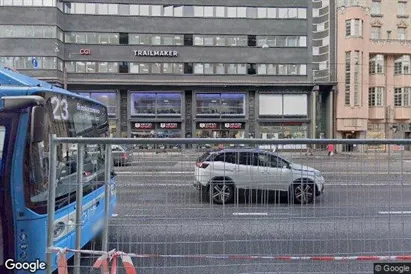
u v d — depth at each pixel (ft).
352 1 136.36
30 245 11.55
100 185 13.78
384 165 11.55
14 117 11.85
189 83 131.54
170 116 132.26
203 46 132.98
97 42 129.39
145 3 131.23
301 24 135.23
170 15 132.16
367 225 11.77
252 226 11.53
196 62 132.77
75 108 15.98
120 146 11.84
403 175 11.53
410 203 11.59
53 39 122.31
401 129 141.49
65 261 10.44
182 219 11.64
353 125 134.31
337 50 137.59
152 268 12.37
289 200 11.53
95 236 12.94
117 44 130.21
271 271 12.02
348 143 10.52
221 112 133.69
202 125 132.87
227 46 133.59
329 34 140.36
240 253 11.64
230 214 11.49
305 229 11.64
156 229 11.82
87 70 128.98
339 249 11.69
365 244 11.86
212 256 10.78
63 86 125.08
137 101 131.85
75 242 11.54
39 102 11.62
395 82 142.92
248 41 134.41
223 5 133.59
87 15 128.98
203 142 10.35
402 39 142.10
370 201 11.69
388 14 142.92
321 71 144.46
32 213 11.61
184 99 132.77
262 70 134.41
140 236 11.93
